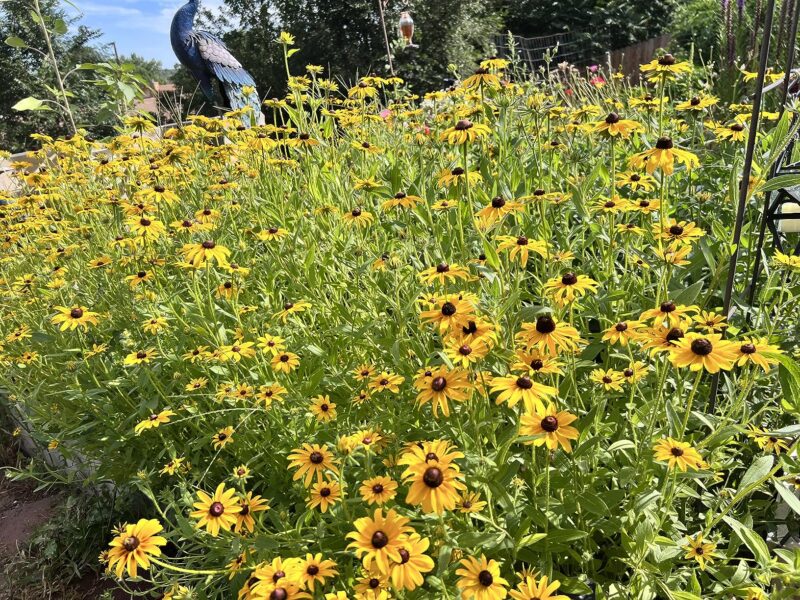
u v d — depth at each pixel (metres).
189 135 3.96
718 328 1.71
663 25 21.78
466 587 1.20
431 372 1.63
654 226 2.04
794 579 1.30
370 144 3.50
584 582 1.62
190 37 6.09
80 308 2.49
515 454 1.73
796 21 1.66
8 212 4.01
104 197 3.45
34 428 3.12
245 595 1.35
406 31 6.99
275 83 20.09
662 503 1.56
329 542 1.62
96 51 20.31
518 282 1.81
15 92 20.11
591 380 1.91
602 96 4.93
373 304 2.40
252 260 2.96
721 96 5.23
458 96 3.55
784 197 2.03
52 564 2.61
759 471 1.47
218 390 2.26
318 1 18.52
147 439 2.47
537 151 3.10
